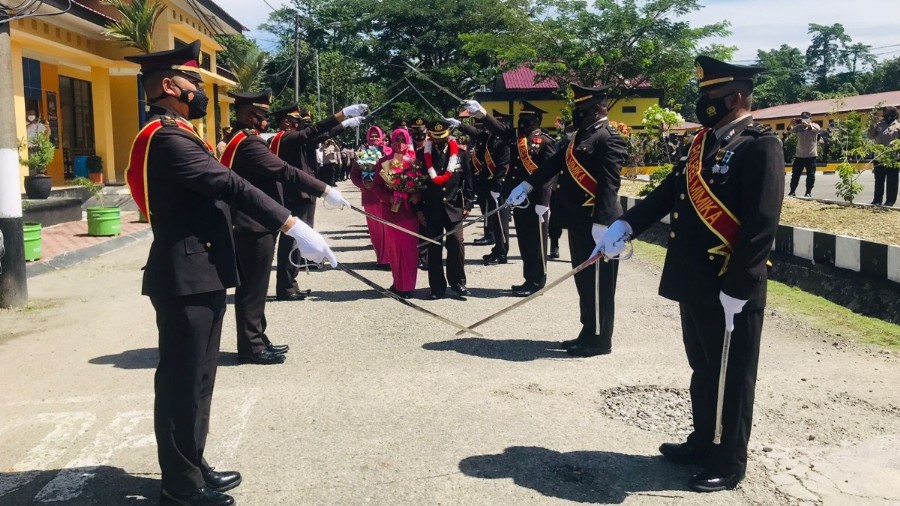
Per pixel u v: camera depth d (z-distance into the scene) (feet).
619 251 13.76
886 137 42.93
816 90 241.14
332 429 14.99
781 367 18.61
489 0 139.95
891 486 12.40
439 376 18.26
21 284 26.53
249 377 18.40
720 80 12.06
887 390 16.88
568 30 104.06
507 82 138.72
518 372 18.51
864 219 34.47
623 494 12.21
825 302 25.12
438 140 27.09
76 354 20.53
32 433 15.01
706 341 12.47
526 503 11.93
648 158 83.35
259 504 11.98
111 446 14.37
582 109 19.80
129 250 41.32
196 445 11.99
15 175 26.08
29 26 53.26
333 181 76.84
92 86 70.44
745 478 12.72
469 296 28.12
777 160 11.50
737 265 11.46
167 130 11.44
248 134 18.69
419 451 13.91
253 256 18.97
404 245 27.55
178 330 11.56
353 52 160.04
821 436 14.42
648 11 103.09
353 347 21.02
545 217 27.94
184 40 74.49
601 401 16.46
